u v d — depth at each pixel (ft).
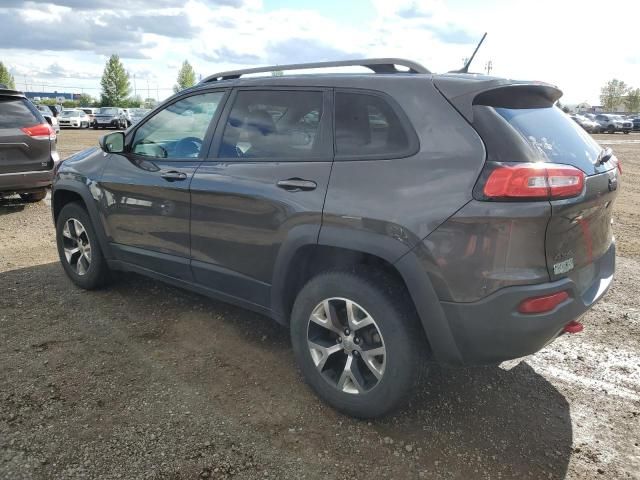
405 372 8.56
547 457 8.63
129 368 10.91
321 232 9.09
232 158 10.89
